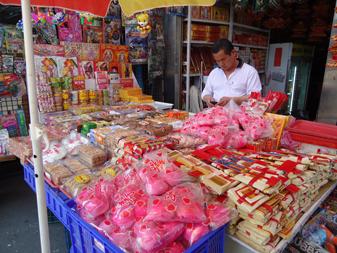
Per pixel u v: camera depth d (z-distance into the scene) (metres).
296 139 1.80
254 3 3.75
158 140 1.64
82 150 1.73
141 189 1.16
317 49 7.03
